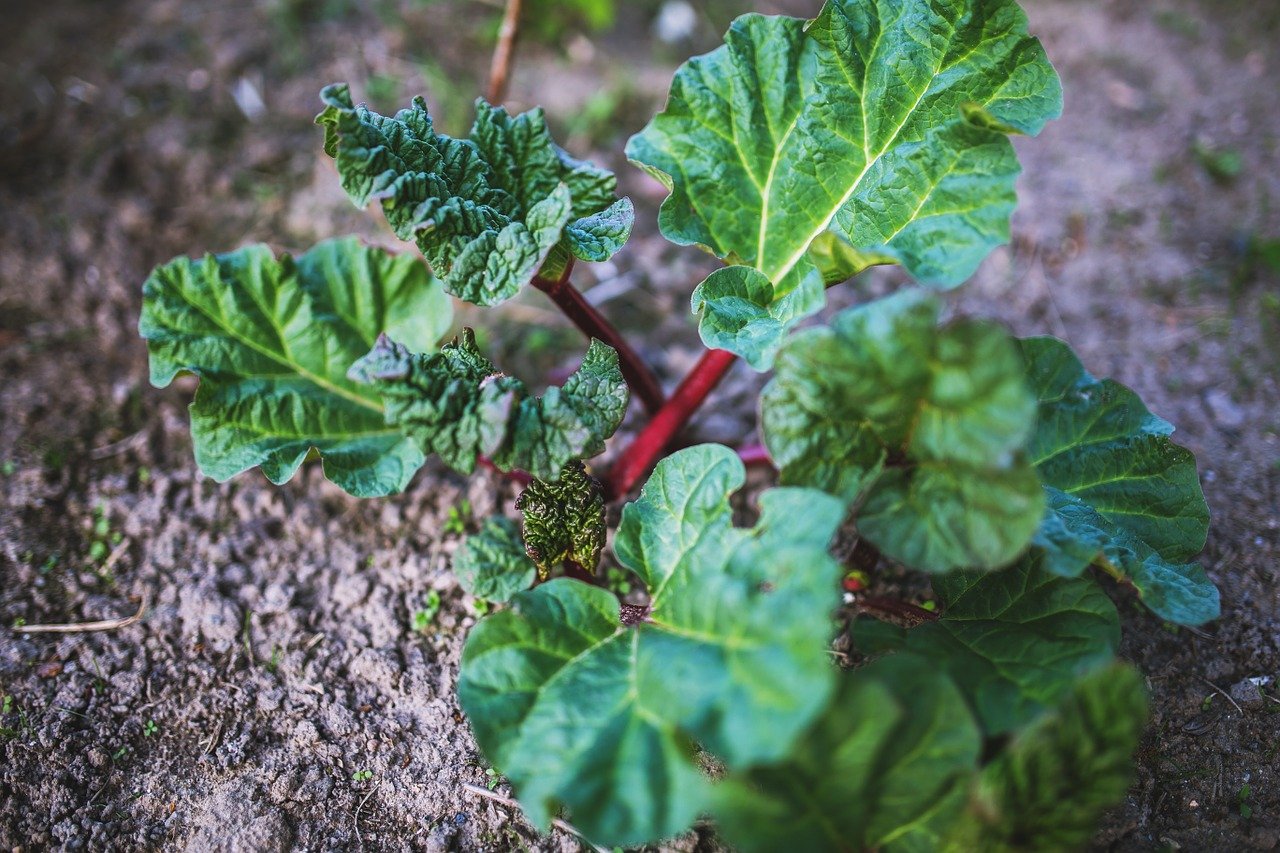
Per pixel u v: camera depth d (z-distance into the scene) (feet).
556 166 1.74
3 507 1.96
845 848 1.39
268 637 1.84
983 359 1.33
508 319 2.31
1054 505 1.59
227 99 2.62
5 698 1.76
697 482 1.54
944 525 1.42
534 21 2.81
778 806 1.29
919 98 1.67
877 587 1.87
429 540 1.95
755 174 1.77
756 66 1.74
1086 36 2.80
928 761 1.35
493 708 1.44
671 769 1.32
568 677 1.46
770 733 1.23
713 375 1.82
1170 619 1.49
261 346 1.85
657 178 1.75
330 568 1.92
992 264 2.38
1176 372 2.16
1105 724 1.33
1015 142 2.58
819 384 1.42
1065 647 1.48
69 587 1.89
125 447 2.07
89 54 2.69
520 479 1.90
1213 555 1.88
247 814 1.65
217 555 1.93
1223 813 1.64
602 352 1.59
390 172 1.56
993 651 1.51
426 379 1.53
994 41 1.63
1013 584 1.57
